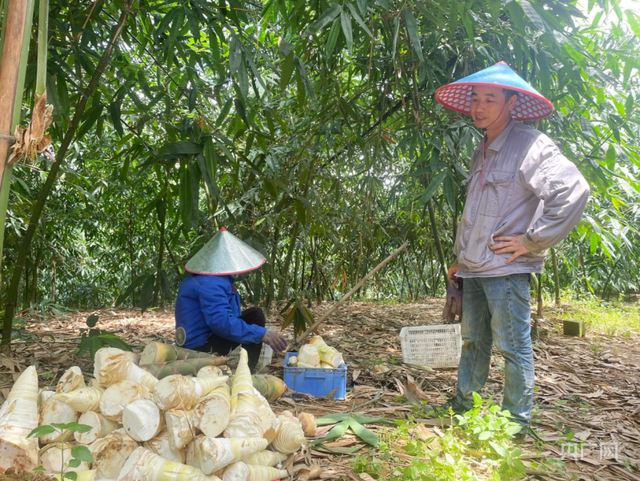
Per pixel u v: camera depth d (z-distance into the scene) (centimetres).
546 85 394
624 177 486
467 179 294
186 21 388
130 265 792
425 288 970
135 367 208
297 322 403
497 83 266
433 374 396
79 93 371
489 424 235
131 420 182
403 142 416
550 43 372
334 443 252
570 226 250
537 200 270
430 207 504
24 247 371
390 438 253
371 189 505
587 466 245
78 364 390
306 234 596
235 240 313
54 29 335
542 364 448
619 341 593
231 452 182
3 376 343
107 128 599
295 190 505
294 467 219
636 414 324
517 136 273
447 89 302
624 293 1159
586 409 330
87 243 832
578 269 998
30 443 176
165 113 394
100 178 636
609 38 434
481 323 294
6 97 163
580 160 461
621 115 442
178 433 180
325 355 339
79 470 179
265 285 632
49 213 646
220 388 204
